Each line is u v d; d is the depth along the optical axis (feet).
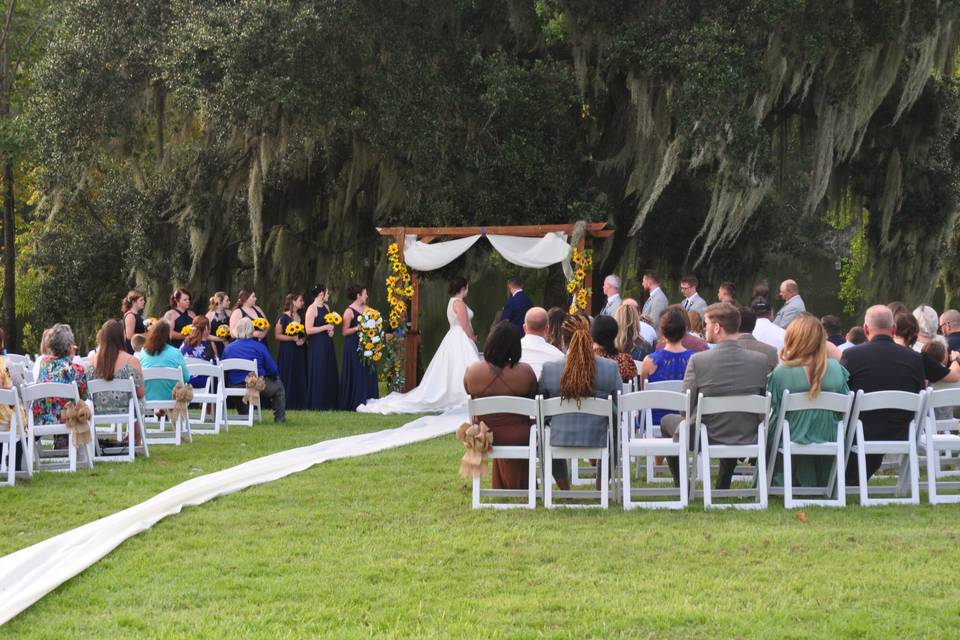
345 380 50.60
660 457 31.86
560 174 61.26
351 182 65.41
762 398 25.00
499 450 25.57
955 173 68.08
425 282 80.53
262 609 17.42
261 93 54.90
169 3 62.03
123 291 82.38
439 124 59.36
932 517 23.95
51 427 30.66
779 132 66.23
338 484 28.66
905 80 62.75
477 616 16.85
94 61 62.08
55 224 82.43
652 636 15.87
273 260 71.92
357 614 17.07
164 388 37.11
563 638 15.79
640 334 35.55
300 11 54.70
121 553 21.30
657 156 59.67
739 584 18.47
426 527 23.34
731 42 55.26
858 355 26.81
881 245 68.49
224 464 32.19
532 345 35.63
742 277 77.51
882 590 18.04
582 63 59.88
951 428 29.63
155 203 72.28
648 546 21.31
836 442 25.45
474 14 64.08
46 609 17.72
